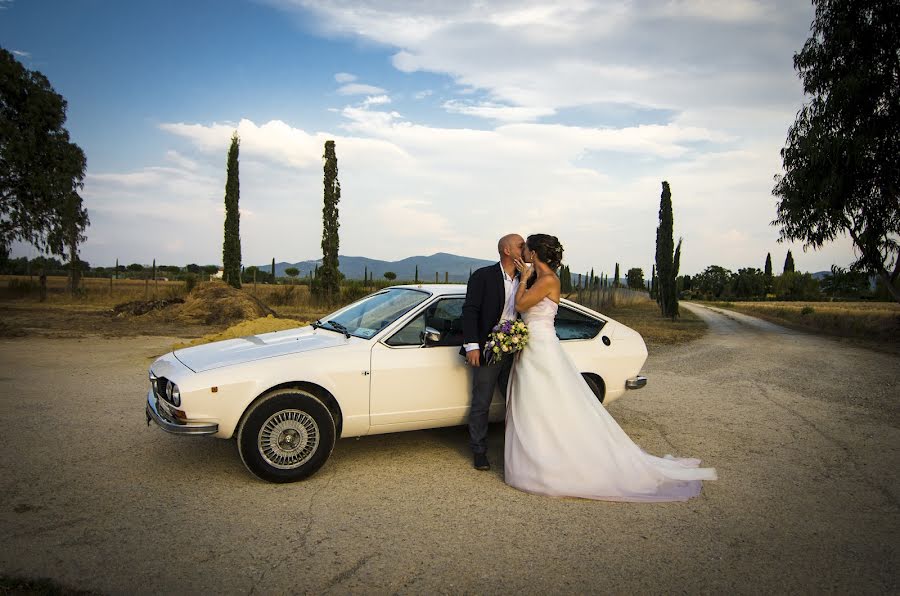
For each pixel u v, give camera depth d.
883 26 18.39
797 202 19.83
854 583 3.14
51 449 5.11
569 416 4.45
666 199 33.06
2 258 25.27
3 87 23.23
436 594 2.93
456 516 3.93
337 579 3.04
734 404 7.93
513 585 3.03
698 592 3.02
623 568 3.25
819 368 11.90
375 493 4.31
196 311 17.78
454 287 5.50
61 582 2.89
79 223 26.59
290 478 4.41
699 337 19.25
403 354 4.88
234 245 26.88
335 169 27.06
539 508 4.11
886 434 6.42
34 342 12.31
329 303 26.61
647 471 4.47
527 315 4.71
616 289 47.16
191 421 4.17
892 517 4.07
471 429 4.93
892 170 18.23
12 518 3.67
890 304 53.28
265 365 4.39
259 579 3.01
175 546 3.36
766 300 84.50
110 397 7.20
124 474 4.54
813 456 5.53
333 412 4.72
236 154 26.83
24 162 23.47
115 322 17.47
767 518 4.01
